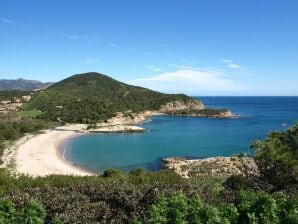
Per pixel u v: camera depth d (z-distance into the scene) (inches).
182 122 5684.1
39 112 5738.2
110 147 3277.6
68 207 434.0
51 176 815.1
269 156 832.3
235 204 475.2
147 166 2434.8
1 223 372.2
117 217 446.6
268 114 7411.4
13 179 719.1
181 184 530.9
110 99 7372.1
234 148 3171.8
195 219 404.2
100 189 498.0
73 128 4670.3
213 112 6924.2
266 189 775.1
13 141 3403.1
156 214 401.7
